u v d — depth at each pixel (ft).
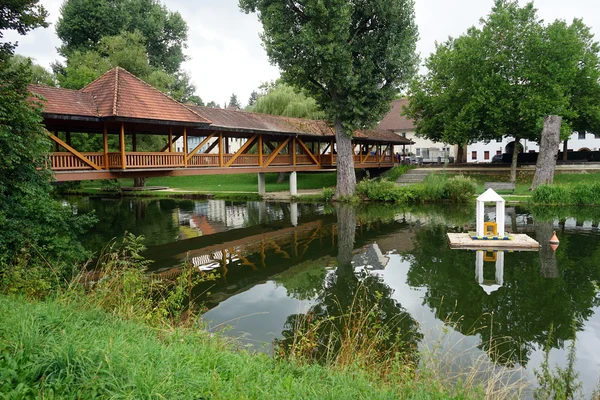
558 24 89.61
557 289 29.43
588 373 17.97
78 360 10.63
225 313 25.43
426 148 162.30
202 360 13.02
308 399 11.35
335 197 85.46
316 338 21.38
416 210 73.05
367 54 75.25
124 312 18.98
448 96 101.40
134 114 47.78
